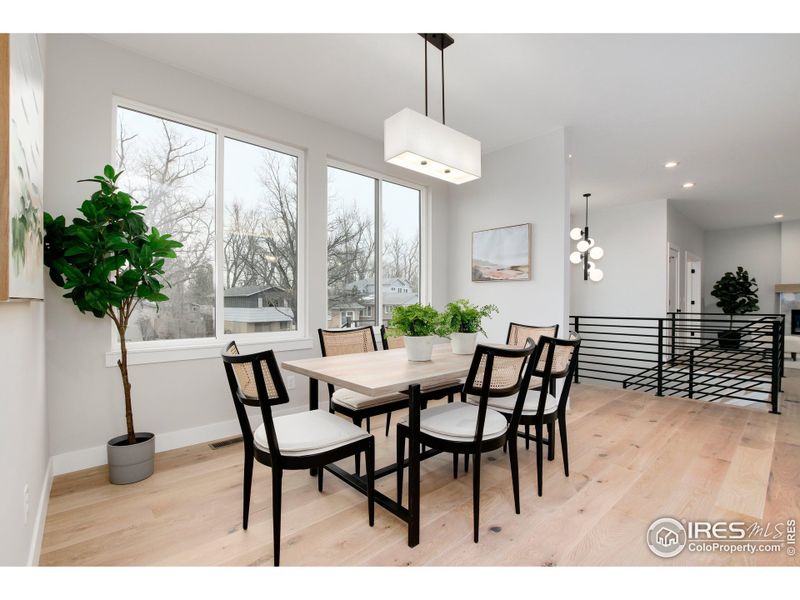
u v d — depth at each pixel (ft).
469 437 5.39
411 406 5.24
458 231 14.71
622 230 21.01
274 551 4.75
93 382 7.46
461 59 8.34
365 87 9.53
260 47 8.00
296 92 9.79
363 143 12.40
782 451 8.35
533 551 5.04
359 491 6.09
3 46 3.10
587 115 10.84
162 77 8.46
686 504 6.20
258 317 10.20
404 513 5.37
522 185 12.63
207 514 5.93
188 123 9.04
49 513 5.91
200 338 9.14
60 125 7.18
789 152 13.41
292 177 10.97
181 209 8.95
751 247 26.23
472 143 7.38
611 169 15.12
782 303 24.80
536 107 10.43
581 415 10.98
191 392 8.72
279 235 10.67
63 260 6.26
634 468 7.54
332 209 12.03
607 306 21.56
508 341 10.11
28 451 4.55
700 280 26.58
